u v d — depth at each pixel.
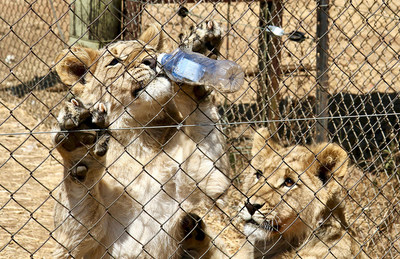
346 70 7.72
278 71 6.68
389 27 9.10
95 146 3.53
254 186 4.82
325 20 6.06
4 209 6.36
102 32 7.21
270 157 4.95
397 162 6.54
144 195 4.39
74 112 3.38
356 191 5.97
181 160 4.45
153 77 4.19
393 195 5.72
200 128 4.45
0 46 11.22
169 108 4.43
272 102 6.71
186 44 3.94
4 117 9.22
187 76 3.67
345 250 4.77
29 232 5.89
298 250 4.68
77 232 3.93
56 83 9.93
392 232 5.68
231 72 3.54
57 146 3.48
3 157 7.87
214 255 4.95
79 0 7.30
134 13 7.03
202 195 4.52
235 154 6.84
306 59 7.13
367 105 7.88
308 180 4.75
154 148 4.45
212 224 6.39
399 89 8.18
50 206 6.60
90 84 4.43
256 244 4.91
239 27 8.52
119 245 4.35
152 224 4.41
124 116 4.36
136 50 4.32
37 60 10.48
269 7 6.70
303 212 4.71
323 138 6.28
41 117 9.17
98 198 3.98
